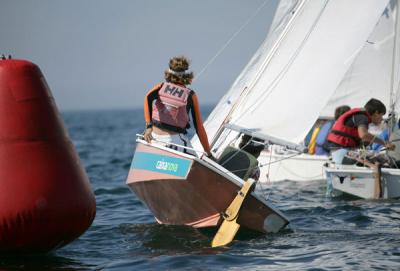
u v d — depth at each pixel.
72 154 25.22
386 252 25.39
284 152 47.47
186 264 24.27
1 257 25.03
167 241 28.16
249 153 31.41
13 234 23.56
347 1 32.91
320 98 32.06
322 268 23.36
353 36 32.69
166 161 28.09
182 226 30.30
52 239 24.42
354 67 49.16
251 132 31.48
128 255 26.03
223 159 30.53
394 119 39.44
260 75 32.50
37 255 25.84
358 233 28.98
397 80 43.75
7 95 24.00
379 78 48.66
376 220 31.69
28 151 23.81
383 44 48.16
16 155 23.61
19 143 23.75
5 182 23.31
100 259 25.45
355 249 26.00
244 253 25.77
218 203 28.23
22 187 23.39
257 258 24.91
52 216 23.78
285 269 23.34
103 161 74.62
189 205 28.75
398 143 38.75
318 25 32.72
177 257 25.25
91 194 25.62
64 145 24.94
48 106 24.88
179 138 28.62
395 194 37.59
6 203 23.16
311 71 32.34
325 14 32.78
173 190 28.31
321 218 32.75
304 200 38.53
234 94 38.03
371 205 35.69
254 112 32.12
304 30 32.69
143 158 29.14
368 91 49.03
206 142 29.17
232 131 33.97
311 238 28.23
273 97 32.16
